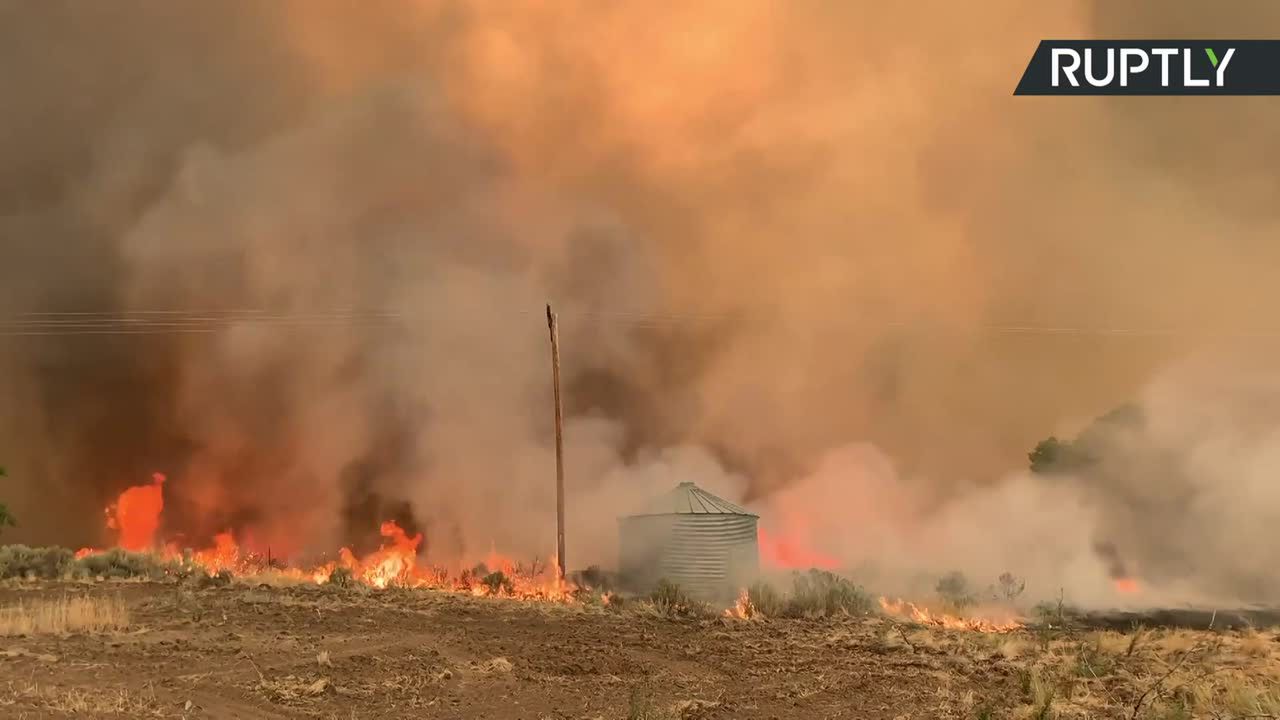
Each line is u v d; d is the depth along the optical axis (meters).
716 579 32.00
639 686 14.55
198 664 13.66
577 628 19.38
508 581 27.30
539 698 13.41
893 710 13.47
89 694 11.41
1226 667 16.39
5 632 14.91
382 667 14.37
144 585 22.12
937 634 20.61
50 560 24.30
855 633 20.41
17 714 10.18
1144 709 13.28
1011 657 17.73
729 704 13.60
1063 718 12.85
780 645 18.69
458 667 14.86
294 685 12.84
